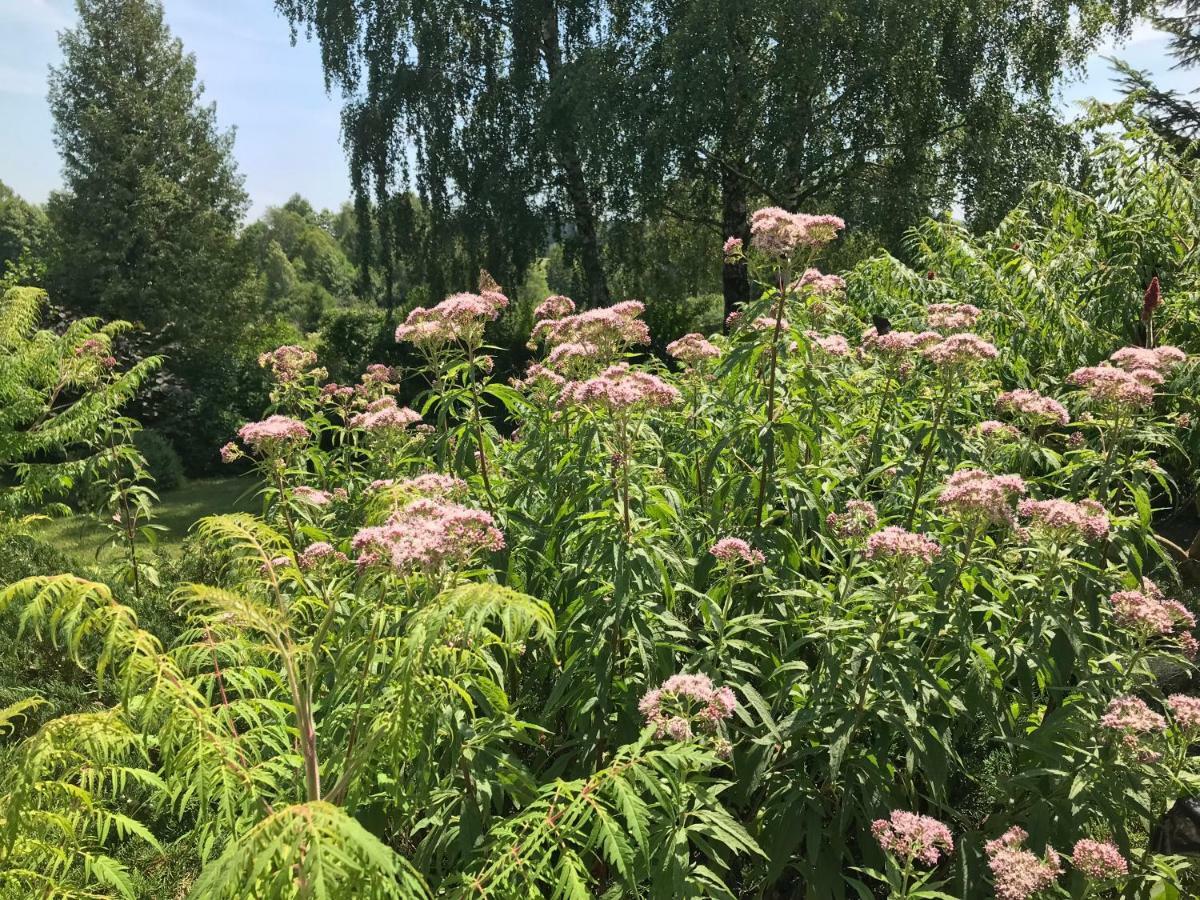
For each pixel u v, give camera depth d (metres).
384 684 2.05
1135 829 3.33
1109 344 5.46
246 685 2.41
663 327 17.19
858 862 3.13
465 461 3.63
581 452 3.28
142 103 21.25
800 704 3.02
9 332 7.00
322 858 1.34
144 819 3.41
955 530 3.44
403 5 16.33
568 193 17.47
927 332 3.95
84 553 9.81
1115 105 7.02
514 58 16.59
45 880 2.22
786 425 3.42
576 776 2.98
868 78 14.51
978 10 14.86
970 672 2.86
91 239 20.83
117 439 14.62
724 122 14.42
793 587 3.27
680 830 2.23
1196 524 5.77
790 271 3.63
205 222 21.95
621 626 2.87
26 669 4.39
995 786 2.88
